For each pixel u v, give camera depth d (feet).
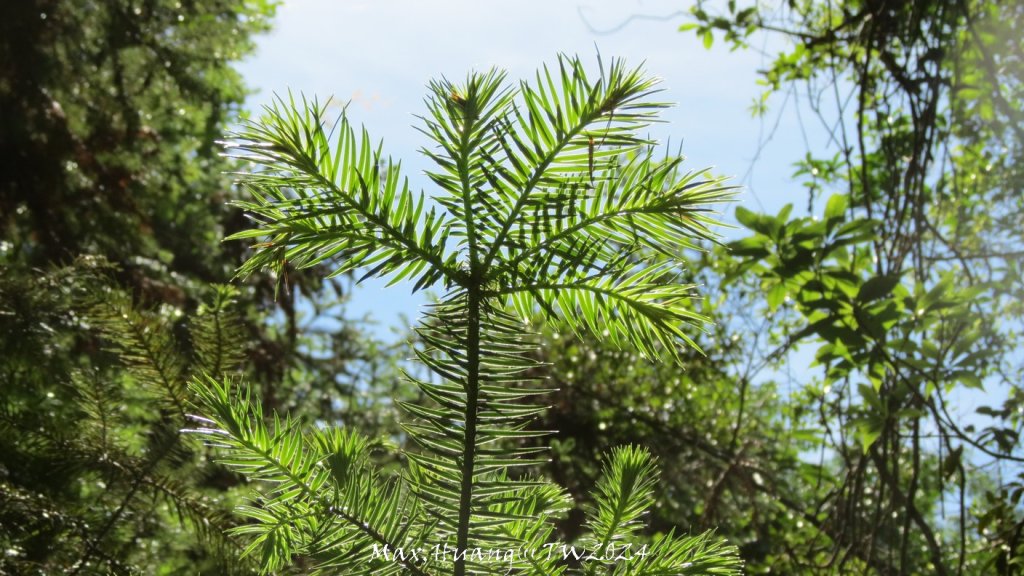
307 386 23.53
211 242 20.81
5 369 6.01
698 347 3.29
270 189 3.06
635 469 3.58
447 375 3.08
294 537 3.34
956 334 8.99
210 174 22.80
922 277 9.48
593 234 3.18
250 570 5.06
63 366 6.74
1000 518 9.14
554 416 20.99
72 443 5.30
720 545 3.46
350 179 3.05
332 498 3.24
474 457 3.14
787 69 14.89
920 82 10.60
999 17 12.37
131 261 15.96
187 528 5.41
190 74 22.08
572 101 2.97
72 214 15.74
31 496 5.03
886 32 11.23
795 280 9.21
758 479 16.56
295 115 3.02
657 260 3.32
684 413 21.47
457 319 3.12
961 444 8.85
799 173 15.06
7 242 14.51
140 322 5.40
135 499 5.41
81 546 5.05
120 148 18.03
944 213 13.85
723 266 14.44
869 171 13.33
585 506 3.70
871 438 8.93
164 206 20.08
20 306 6.37
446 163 3.00
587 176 3.03
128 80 20.11
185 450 5.47
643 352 3.36
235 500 5.77
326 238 3.11
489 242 3.11
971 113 12.92
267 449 3.24
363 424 21.93
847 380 9.92
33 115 15.47
